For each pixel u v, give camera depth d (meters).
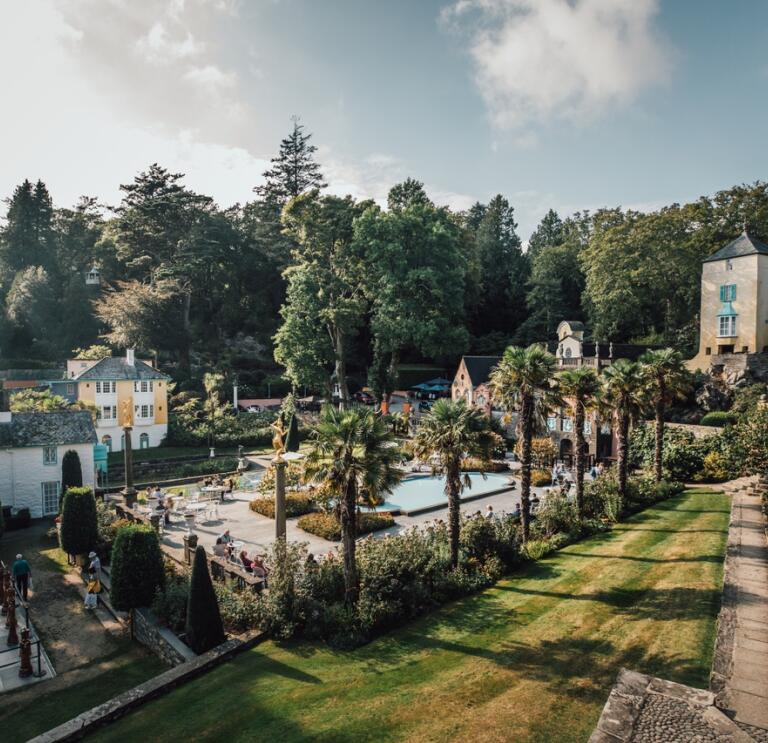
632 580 22.16
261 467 51.56
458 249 69.06
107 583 25.14
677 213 64.56
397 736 12.39
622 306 65.00
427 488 43.62
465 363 64.38
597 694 13.65
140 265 78.94
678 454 41.31
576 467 31.81
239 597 20.34
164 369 75.38
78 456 36.59
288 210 63.16
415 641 17.98
